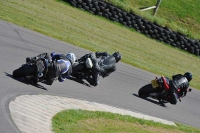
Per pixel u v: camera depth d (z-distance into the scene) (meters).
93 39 74.31
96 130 31.89
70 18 81.75
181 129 43.03
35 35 56.81
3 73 35.25
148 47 89.81
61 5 88.81
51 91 36.34
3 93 30.72
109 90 46.59
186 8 135.38
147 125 39.41
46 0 87.75
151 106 47.78
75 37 69.06
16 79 35.09
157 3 120.56
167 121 44.28
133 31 98.12
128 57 73.00
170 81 49.28
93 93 42.41
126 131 34.88
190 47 102.94
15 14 65.25
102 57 45.31
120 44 80.88
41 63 34.91
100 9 94.69
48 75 35.78
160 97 49.62
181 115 50.00
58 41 59.88
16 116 27.73
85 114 34.22
